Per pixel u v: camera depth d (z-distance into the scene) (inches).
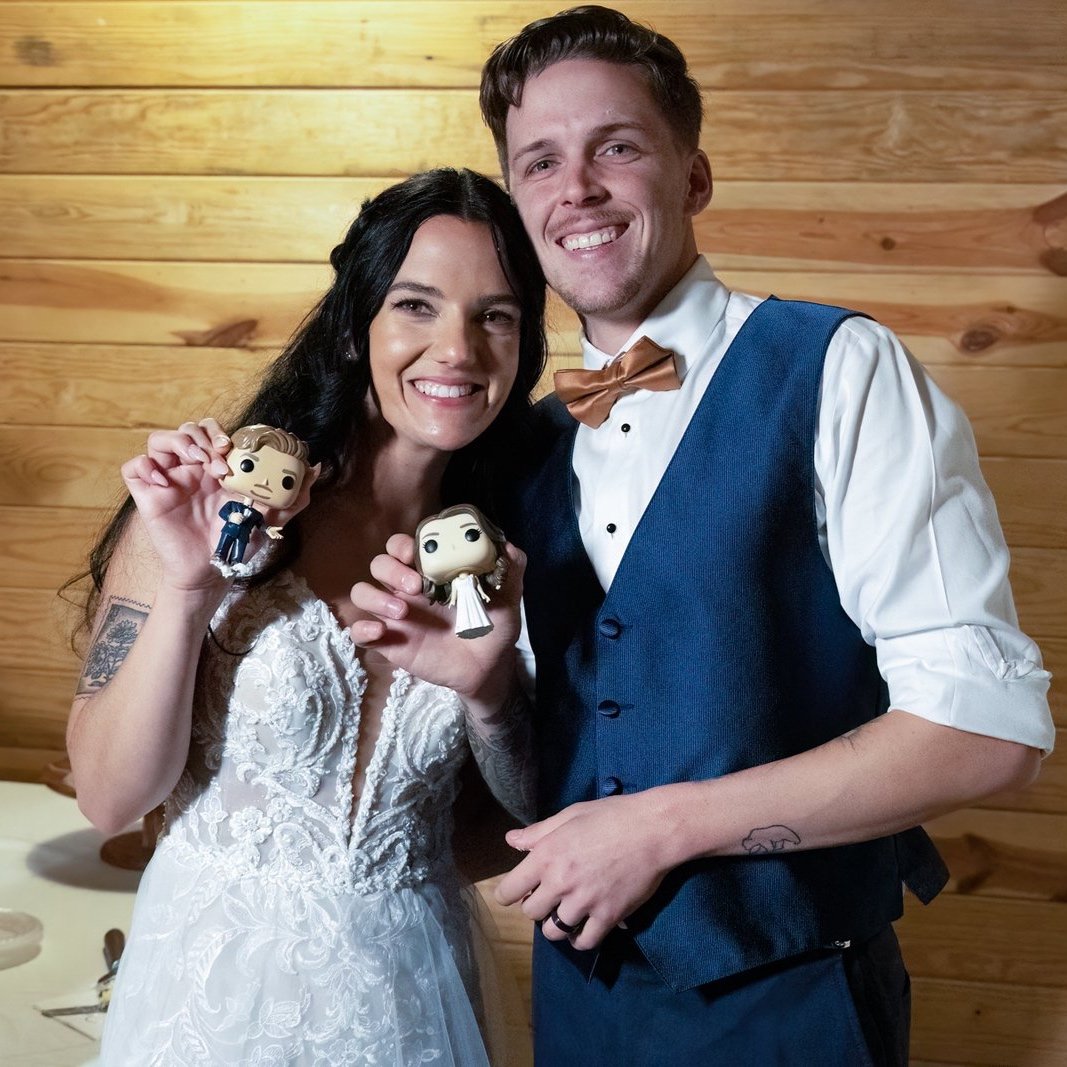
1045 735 52.4
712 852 53.4
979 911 92.7
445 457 64.4
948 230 89.6
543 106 59.9
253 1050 54.7
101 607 60.6
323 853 57.8
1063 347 89.0
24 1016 65.8
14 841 88.0
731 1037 56.1
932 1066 93.4
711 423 58.4
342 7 94.9
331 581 61.1
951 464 55.0
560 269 60.1
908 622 53.4
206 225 98.0
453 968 60.4
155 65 97.3
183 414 99.8
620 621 58.2
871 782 52.0
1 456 101.9
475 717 59.2
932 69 88.8
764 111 90.7
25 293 100.7
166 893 58.6
